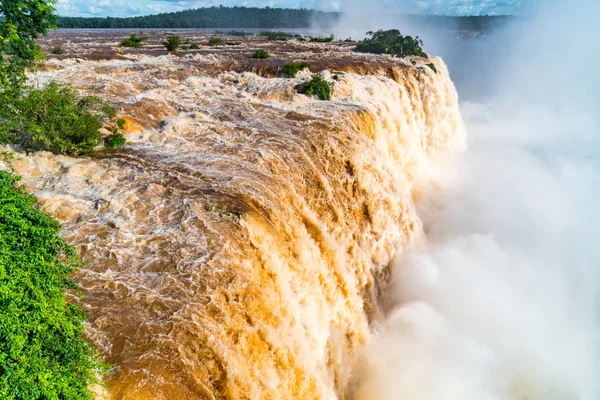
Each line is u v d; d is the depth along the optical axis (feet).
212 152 62.44
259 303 39.32
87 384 27.76
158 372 30.30
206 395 30.55
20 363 23.66
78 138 58.80
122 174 54.95
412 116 111.75
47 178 53.21
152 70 111.14
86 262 40.06
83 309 34.45
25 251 31.04
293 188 57.67
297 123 74.33
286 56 148.97
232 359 33.83
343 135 71.82
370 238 68.59
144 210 47.70
